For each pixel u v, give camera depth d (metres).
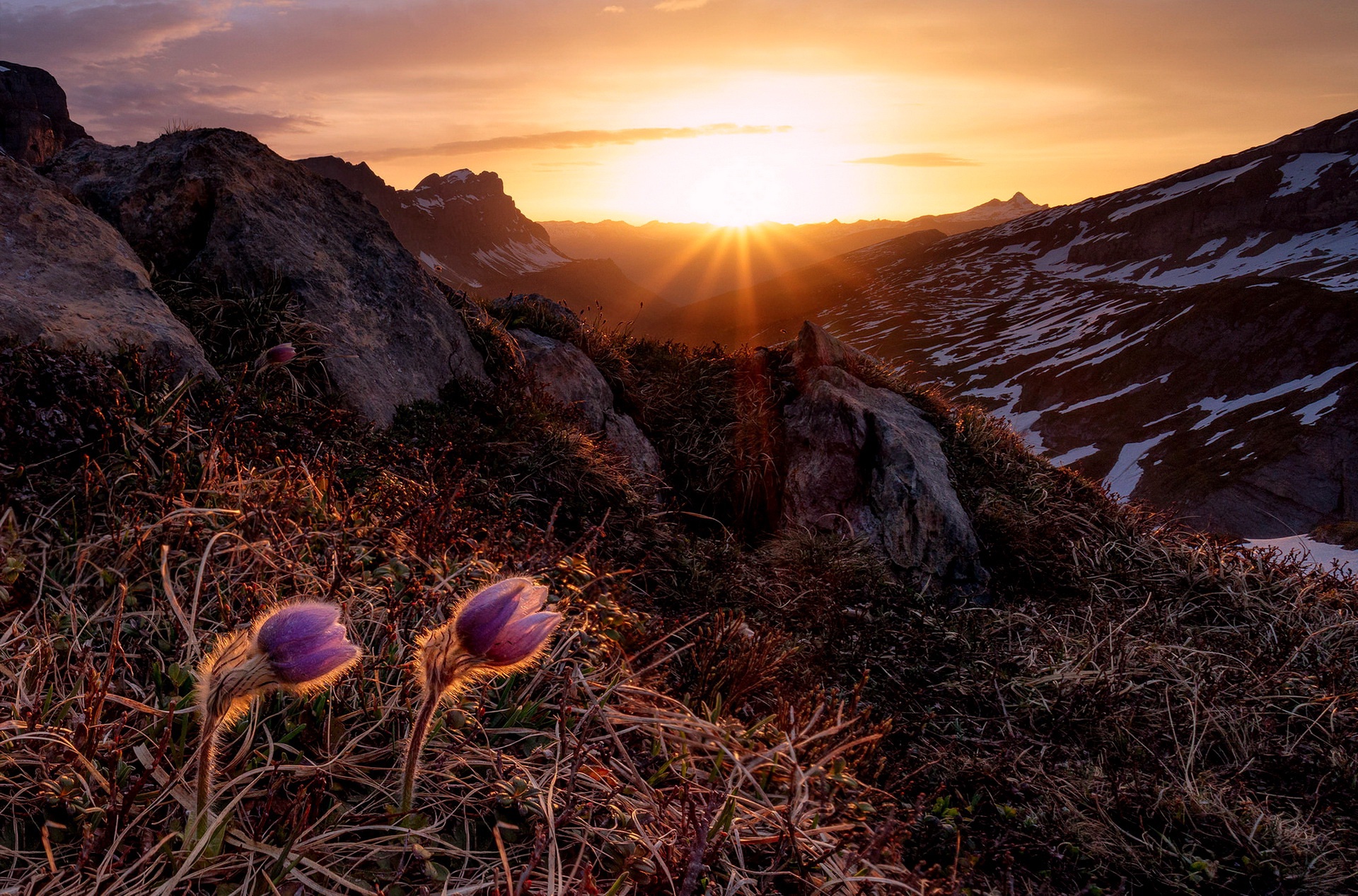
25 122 149.88
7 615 2.46
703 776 2.68
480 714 2.51
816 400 8.25
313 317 6.09
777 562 6.51
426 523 3.42
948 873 2.93
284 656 1.44
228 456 3.57
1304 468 56.53
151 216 6.24
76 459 3.35
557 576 3.56
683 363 9.78
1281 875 3.45
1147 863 3.45
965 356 100.12
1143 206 152.38
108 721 2.13
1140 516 8.44
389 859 1.96
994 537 7.40
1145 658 5.48
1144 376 77.50
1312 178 127.38
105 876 1.67
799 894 2.24
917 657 5.41
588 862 2.09
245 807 1.99
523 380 7.51
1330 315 69.75
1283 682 5.18
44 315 4.30
